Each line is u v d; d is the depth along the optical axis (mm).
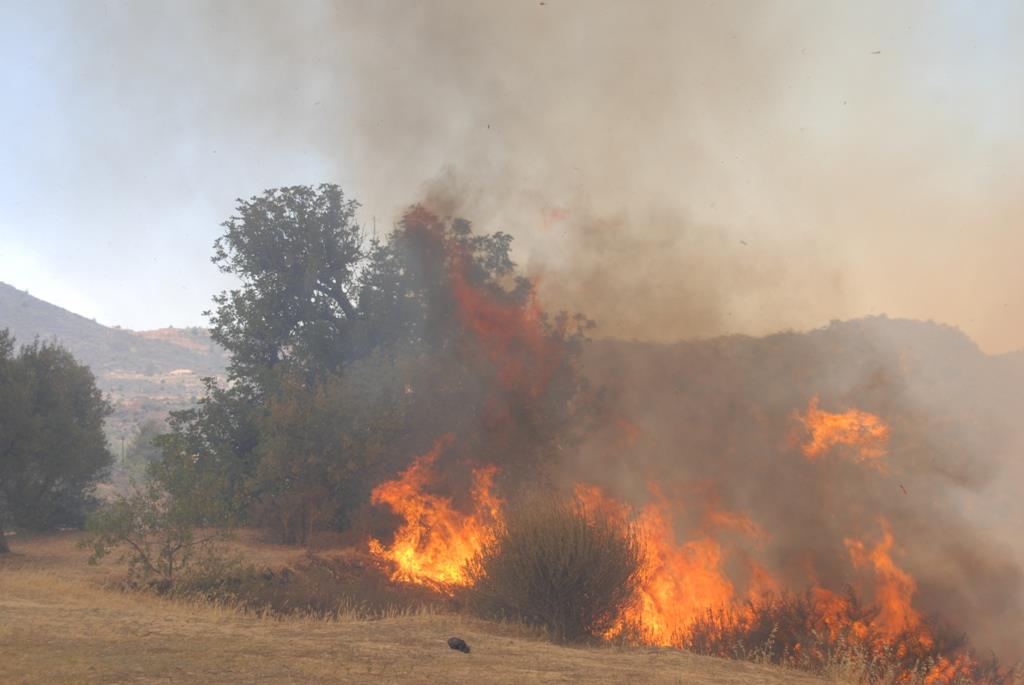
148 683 6781
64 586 16281
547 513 13297
